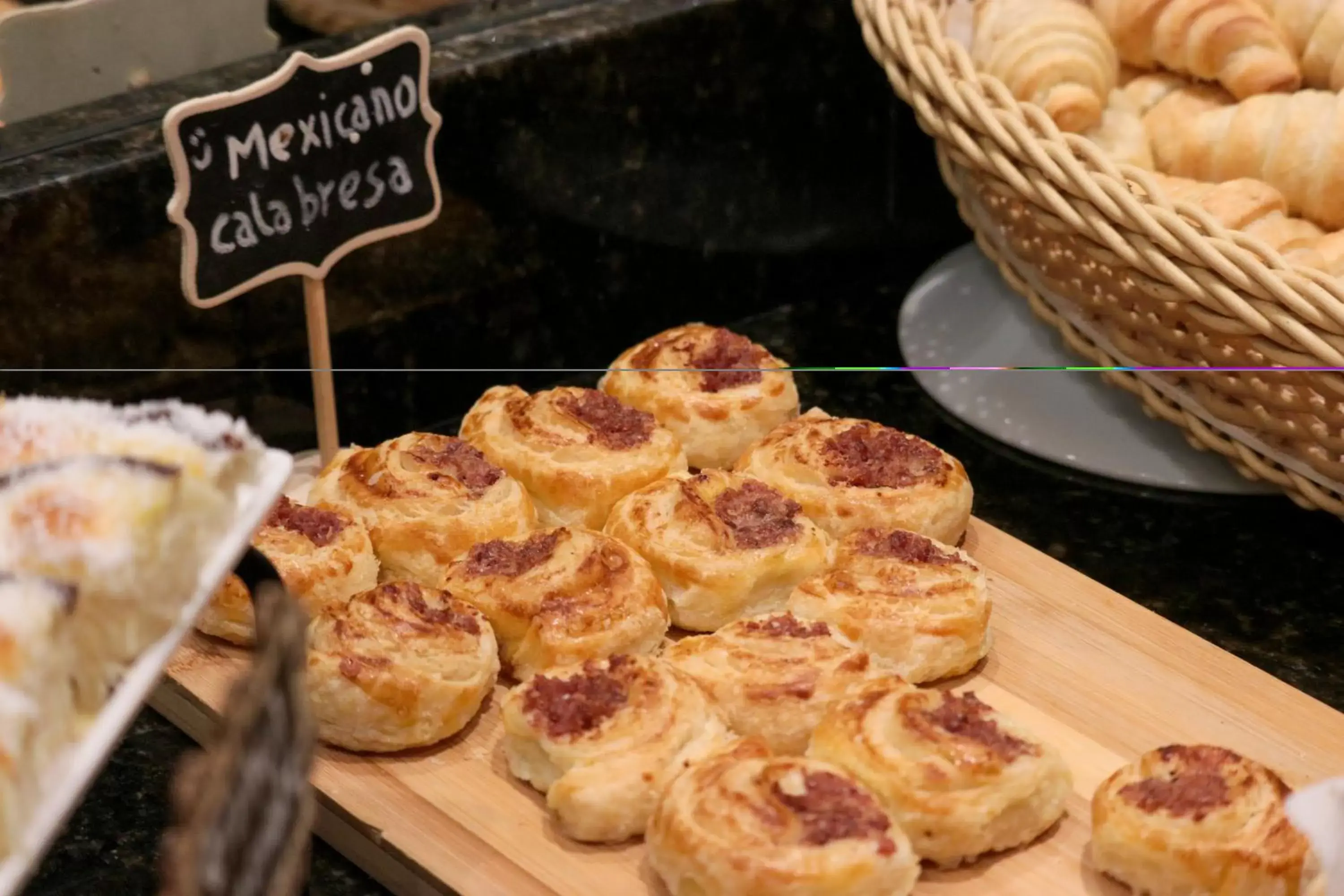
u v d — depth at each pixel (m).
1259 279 0.85
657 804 0.78
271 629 0.64
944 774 0.78
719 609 0.86
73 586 0.66
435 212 0.91
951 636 0.84
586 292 1.02
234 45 0.94
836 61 1.04
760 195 1.05
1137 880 0.77
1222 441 0.92
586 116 0.98
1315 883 0.76
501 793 0.81
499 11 0.97
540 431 0.91
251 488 0.71
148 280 0.90
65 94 0.90
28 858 0.63
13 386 0.88
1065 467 0.97
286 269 0.88
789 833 0.75
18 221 0.86
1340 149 0.93
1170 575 0.91
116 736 0.66
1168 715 0.84
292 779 0.64
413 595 0.84
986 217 0.99
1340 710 0.85
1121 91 1.00
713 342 0.96
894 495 0.89
